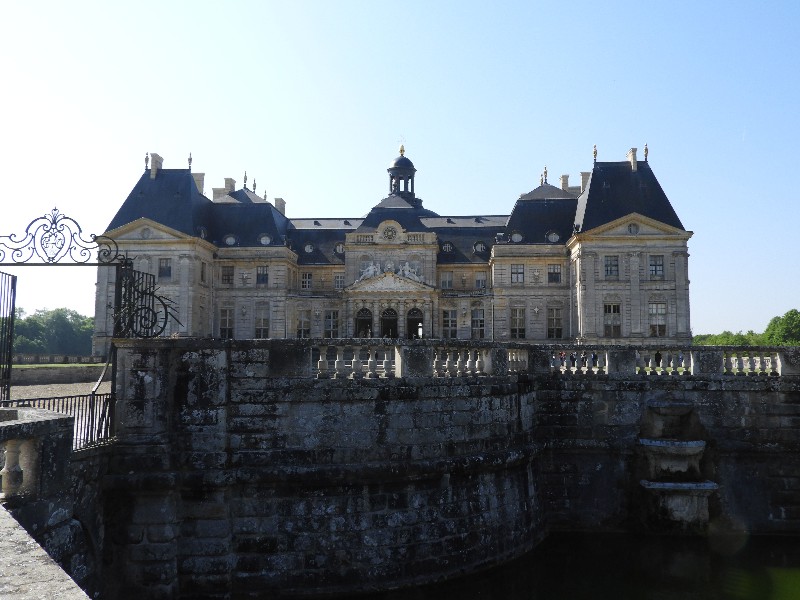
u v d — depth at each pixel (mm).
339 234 73938
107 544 14047
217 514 14531
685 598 16375
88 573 13156
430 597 15641
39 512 10805
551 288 65000
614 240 59031
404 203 71062
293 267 70688
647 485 20656
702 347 21531
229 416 14984
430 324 65438
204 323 65562
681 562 18688
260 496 14852
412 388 15992
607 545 20000
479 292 67938
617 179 61781
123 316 15016
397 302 65750
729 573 17906
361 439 15477
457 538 16406
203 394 14812
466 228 73000
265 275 67875
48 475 11062
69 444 11781
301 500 14984
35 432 10609
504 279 65625
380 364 17188
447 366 17359
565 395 21656
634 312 58469
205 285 65562
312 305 68500
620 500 21219
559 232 65688
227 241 67938
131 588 13992
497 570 17203
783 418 21016
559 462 21500
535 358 22000
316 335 68000
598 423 21516
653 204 60406
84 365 38781
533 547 19250
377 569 15164
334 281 72125
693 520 20641
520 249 65250
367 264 68000
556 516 21250
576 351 22016
